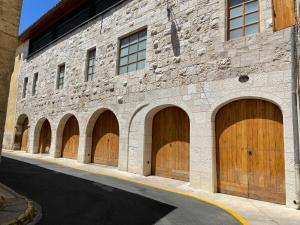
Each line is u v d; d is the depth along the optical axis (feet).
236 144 22.39
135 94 31.14
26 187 21.30
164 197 20.03
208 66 24.49
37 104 51.21
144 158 29.01
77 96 40.55
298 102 18.84
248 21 23.25
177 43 27.61
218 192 22.72
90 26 40.86
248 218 15.87
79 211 15.60
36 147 50.67
